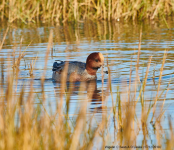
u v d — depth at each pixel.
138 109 25.30
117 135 21.27
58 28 68.75
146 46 48.16
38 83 34.09
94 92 30.48
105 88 31.81
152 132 21.62
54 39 55.88
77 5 77.25
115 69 38.00
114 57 42.84
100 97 28.70
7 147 16.91
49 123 19.88
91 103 27.12
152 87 31.00
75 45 50.41
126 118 21.64
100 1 79.44
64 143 18.38
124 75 35.66
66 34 60.84
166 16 80.31
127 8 78.50
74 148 17.11
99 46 49.34
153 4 77.44
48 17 79.25
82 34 60.59
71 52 46.03
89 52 45.84
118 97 25.56
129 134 19.95
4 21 79.88
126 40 53.16
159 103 26.52
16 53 45.81
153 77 34.38
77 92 30.66
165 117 23.80
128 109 22.16
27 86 32.69
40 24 75.44
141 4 76.56
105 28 67.19
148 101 26.98
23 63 41.72
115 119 23.67
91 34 60.28
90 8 80.81
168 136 20.70
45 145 17.94
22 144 17.59
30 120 19.38
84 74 34.97
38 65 41.12
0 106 20.73
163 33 58.41
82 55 44.22
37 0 78.12
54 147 17.55
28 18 78.06
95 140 20.27
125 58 42.22
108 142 20.05
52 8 79.12
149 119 23.70
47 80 35.66
